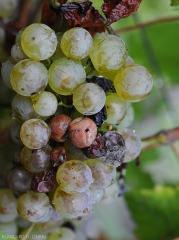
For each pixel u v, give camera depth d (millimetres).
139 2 239
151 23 360
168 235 346
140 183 407
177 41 418
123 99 237
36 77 219
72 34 224
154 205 349
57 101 238
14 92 254
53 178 235
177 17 358
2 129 300
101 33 253
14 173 248
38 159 231
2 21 307
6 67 241
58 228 297
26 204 246
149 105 474
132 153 253
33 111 234
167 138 327
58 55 236
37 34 222
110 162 235
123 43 234
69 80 224
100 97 220
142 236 350
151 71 418
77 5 239
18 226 294
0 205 276
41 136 225
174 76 432
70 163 228
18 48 234
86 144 223
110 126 242
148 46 411
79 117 227
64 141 233
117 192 286
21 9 358
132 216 352
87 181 227
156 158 428
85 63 239
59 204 235
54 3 239
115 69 233
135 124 473
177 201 349
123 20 408
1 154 294
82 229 362
